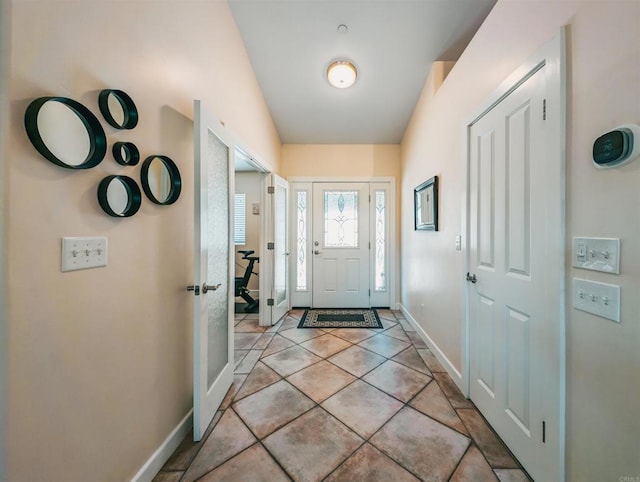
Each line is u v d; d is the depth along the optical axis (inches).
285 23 81.3
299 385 71.5
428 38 85.4
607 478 31.1
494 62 54.0
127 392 40.4
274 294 119.0
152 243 46.0
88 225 34.0
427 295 97.2
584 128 33.6
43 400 29.1
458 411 60.7
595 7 32.0
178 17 52.3
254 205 168.6
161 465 46.7
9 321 26.2
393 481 43.7
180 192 52.6
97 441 35.3
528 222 44.6
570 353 36.1
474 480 43.8
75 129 32.1
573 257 35.4
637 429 28.2
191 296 57.5
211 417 57.8
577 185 34.7
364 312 137.7
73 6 31.6
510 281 49.3
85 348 33.7
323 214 144.6
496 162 53.8
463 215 66.3
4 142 25.7
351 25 82.0
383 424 56.7
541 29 40.9
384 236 145.3
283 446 51.0
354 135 136.3
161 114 47.7
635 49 27.8
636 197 28.0
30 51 27.4
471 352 64.0
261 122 106.7
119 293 39.0
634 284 28.3
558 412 37.4
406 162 130.0
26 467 27.6
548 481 39.6
